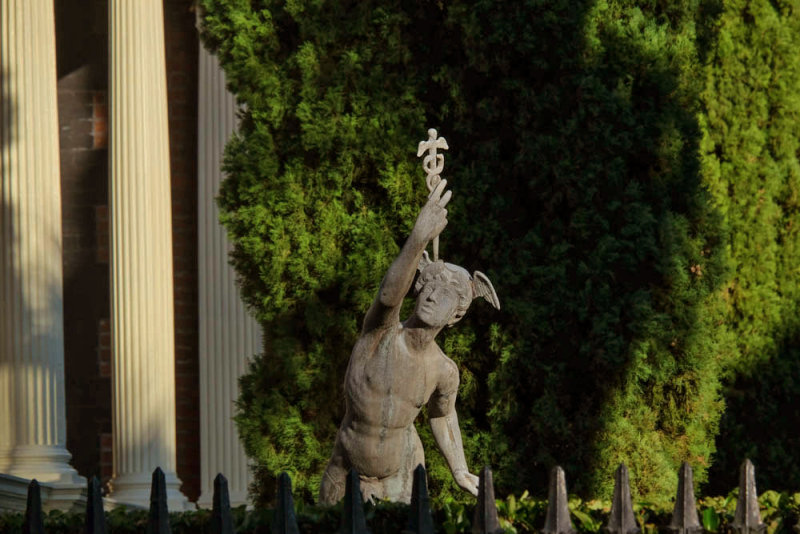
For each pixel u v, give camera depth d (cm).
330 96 3269
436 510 1734
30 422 3697
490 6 3200
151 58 3912
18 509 3588
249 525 1708
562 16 3192
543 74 3231
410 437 2155
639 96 3256
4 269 3719
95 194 4547
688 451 3272
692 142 3288
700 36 3406
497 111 3247
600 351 3152
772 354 4256
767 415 4222
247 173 3291
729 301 4206
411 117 3281
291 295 3297
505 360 3189
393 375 2097
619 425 3188
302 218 3281
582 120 3200
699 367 3250
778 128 4356
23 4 3775
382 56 3294
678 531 1523
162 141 3919
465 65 3262
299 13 3294
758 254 4272
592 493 3166
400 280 2023
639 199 3200
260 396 3288
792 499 1891
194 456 4356
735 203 4272
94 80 4572
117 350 3834
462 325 3250
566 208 3234
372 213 3288
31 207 3734
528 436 3228
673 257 3219
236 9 3334
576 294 3198
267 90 3309
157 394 3831
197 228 4419
